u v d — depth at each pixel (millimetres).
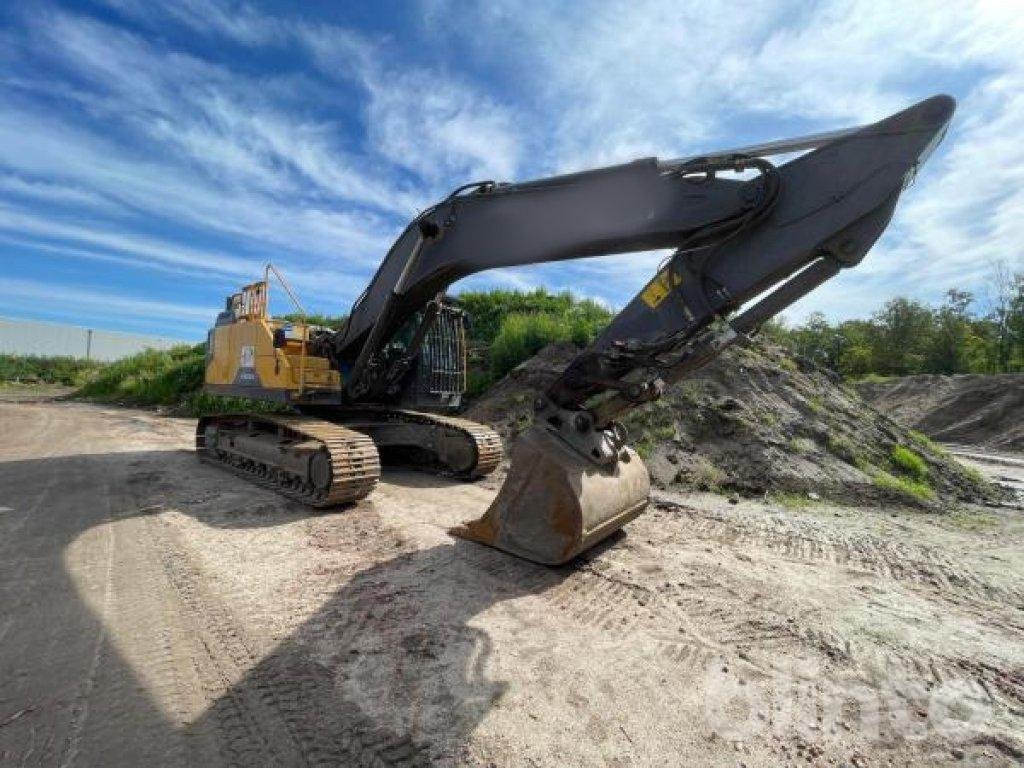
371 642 3330
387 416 8562
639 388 4125
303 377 7184
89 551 4793
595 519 4492
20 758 2324
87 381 28938
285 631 3449
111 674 2953
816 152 3518
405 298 6191
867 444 9734
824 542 5699
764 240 3637
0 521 5645
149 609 3717
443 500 6766
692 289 3850
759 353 12156
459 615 3701
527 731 2576
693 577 4527
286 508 6246
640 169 4160
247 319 8398
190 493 6887
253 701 2752
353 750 2424
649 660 3238
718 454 8727
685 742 2555
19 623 3496
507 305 17953
